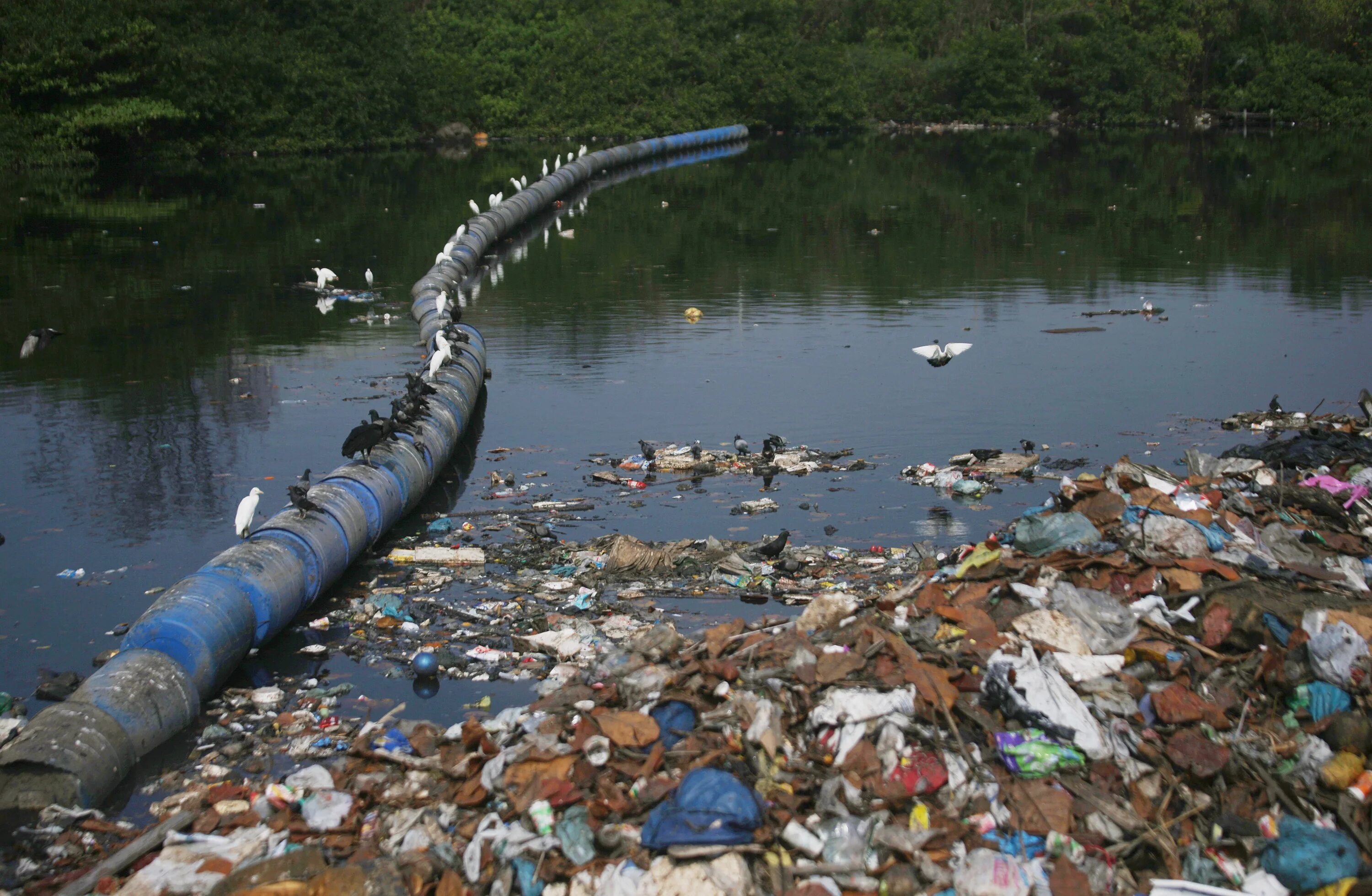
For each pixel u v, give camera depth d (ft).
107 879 23.76
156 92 176.24
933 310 84.23
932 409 59.00
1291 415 55.72
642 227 126.62
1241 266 99.50
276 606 34.60
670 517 44.73
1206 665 28.53
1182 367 66.90
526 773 25.76
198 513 45.09
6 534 42.83
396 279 95.66
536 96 250.78
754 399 61.11
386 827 25.11
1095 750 25.71
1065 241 113.70
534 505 45.83
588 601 37.45
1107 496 35.78
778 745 26.25
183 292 88.69
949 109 276.62
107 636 35.40
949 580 33.01
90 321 78.64
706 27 258.57
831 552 40.91
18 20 159.33
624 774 25.70
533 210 133.90
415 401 49.08
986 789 25.02
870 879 23.08
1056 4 290.15
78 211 131.13
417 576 39.68
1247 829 24.00
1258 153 205.98
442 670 33.50
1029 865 22.89
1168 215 130.52
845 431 55.52
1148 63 275.18
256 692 32.30
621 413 58.95
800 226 125.59
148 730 29.14
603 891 22.75
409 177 173.06
